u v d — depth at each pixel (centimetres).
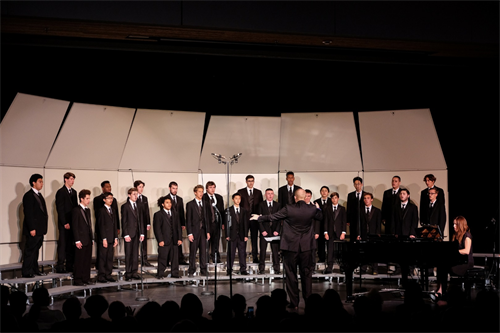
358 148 1065
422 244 682
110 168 1006
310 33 712
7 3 624
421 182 1032
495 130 1038
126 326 319
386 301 731
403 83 1081
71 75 960
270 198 938
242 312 374
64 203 837
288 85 1103
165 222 885
